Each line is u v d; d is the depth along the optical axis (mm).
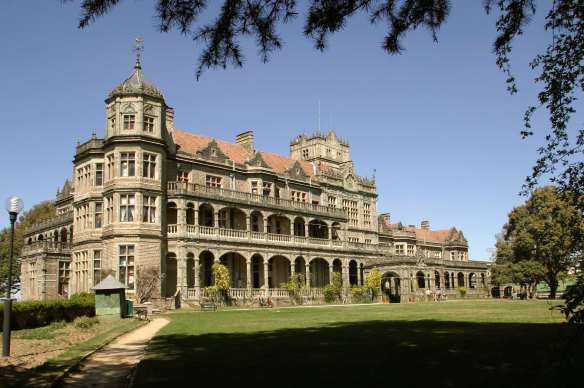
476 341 16125
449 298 75125
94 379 11578
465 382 10055
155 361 13055
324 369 11531
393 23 10914
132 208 43062
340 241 62781
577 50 11227
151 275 42156
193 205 47500
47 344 17312
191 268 48719
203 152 51625
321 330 20516
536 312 31734
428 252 89938
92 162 47031
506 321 24312
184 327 23188
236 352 14312
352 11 10844
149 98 45031
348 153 77750
